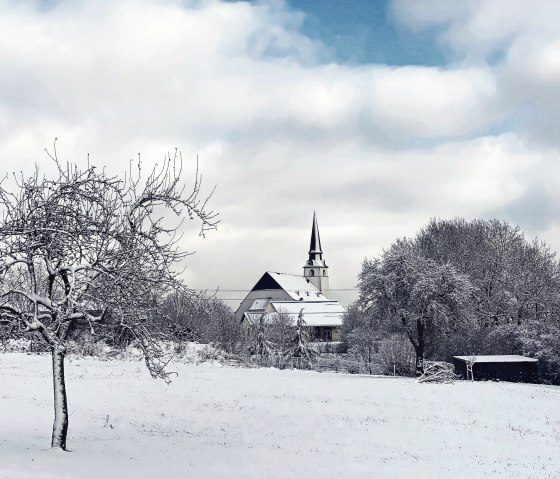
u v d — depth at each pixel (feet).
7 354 178.91
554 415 105.50
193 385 134.41
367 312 222.28
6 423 72.90
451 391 140.05
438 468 62.59
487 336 213.66
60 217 53.98
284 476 53.88
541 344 188.44
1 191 53.26
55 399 56.24
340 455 66.54
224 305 280.51
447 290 208.74
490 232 255.29
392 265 216.13
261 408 102.58
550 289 226.99
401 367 236.63
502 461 68.13
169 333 60.39
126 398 106.22
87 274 55.31
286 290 533.55
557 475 61.77
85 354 173.78
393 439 78.74
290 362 277.64
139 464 52.54
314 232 645.92
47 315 56.39
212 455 60.90
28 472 44.42
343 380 168.25
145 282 55.62
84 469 47.52
